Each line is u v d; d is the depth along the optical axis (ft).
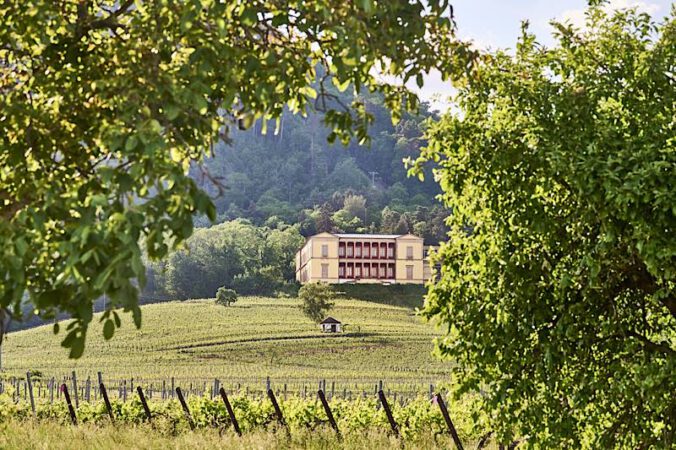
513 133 76.64
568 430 79.92
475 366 84.74
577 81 77.87
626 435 78.69
